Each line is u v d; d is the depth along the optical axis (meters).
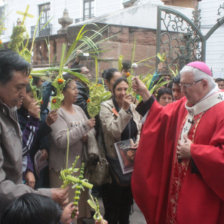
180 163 2.48
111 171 3.12
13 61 1.73
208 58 10.54
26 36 2.43
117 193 3.22
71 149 2.97
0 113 1.81
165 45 6.96
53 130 2.85
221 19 6.36
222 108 2.35
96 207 1.98
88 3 13.55
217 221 2.33
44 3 14.69
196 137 2.41
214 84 2.46
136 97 3.87
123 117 2.96
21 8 15.18
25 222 1.31
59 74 2.63
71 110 3.08
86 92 3.71
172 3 8.41
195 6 8.11
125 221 3.38
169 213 2.56
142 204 2.76
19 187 1.76
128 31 6.54
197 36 6.46
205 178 2.27
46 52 7.89
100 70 5.91
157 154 2.74
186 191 2.38
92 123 2.88
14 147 1.84
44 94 3.15
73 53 2.71
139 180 2.74
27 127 2.52
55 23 14.19
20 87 1.77
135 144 3.08
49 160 2.93
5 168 1.85
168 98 3.77
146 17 6.79
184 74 2.41
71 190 2.95
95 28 6.12
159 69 4.80
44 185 3.07
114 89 3.22
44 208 1.34
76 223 2.93
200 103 2.42
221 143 2.25
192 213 2.31
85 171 3.16
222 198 2.25
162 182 2.65
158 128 2.73
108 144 3.15
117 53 6.32
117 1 12.66
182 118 2.61
